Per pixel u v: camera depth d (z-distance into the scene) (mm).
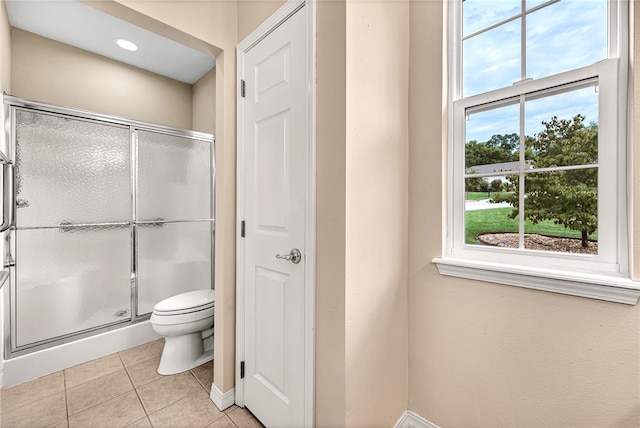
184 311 1899
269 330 1409
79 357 2031
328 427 1126
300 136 1231
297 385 1246
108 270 2213
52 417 1507
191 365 1981
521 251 1115
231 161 1617
